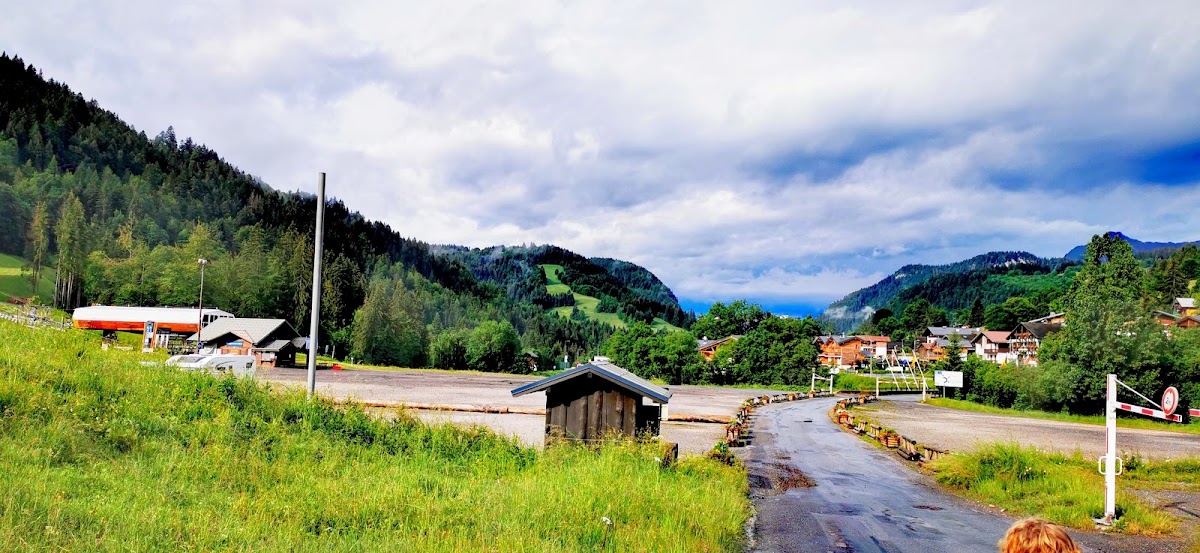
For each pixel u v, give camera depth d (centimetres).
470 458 1445
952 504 1501
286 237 17688
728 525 1110
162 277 12075
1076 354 5988
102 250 13500
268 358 7369
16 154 19538
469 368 12131
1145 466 2025
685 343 10838
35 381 1216
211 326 7756
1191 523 1316
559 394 1658
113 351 1730
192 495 870
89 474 876
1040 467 1666
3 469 801
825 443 2841
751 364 10550
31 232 15088
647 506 1055
